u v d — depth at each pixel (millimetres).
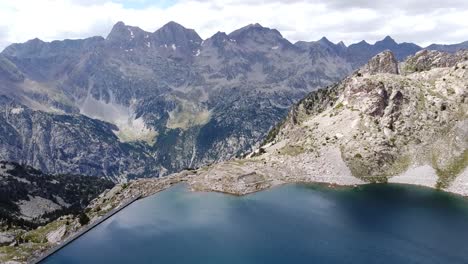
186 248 155625
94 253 159500
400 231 158375
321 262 136625
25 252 169000
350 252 143125
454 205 185125
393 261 135375
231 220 181875
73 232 190750
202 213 193875
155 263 145500
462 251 140625
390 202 192250
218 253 149000
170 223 184000
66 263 154125
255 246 152625
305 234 160500
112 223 191750
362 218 173625
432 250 142000
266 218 180625
